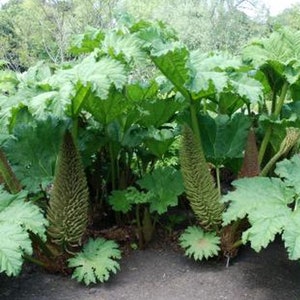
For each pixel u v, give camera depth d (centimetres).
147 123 352
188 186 296
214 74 283
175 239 335
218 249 292
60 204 277
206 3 1055
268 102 408
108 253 288
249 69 305
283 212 260
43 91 284
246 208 266
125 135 340
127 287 282
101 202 361
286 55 353
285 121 330
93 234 336
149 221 322
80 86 275
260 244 246
